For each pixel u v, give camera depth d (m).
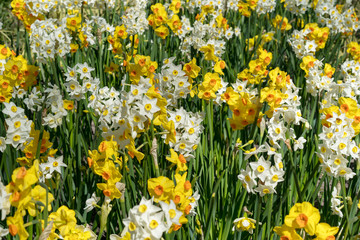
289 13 6.43
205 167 2.71
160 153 2.75
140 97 1.91
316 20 6.16
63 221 1.79
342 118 2.09
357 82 3.44
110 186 1.92
